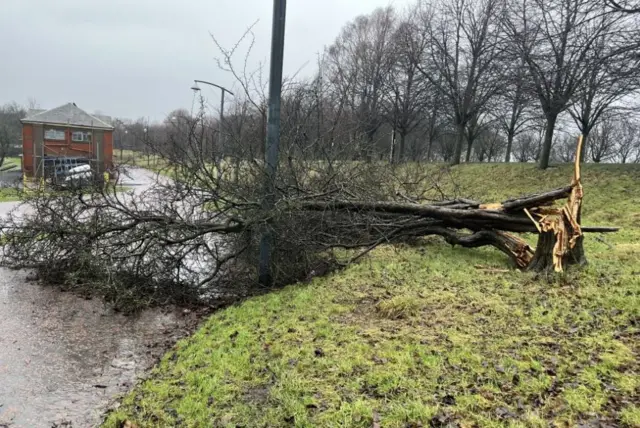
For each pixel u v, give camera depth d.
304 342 3.94
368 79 24.06
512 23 18.09
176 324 5.16
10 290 6.21
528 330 3.84
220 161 6.43
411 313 4.45
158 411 3.12
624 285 4.66
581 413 2.64
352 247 6.93
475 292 4.99
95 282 5.99
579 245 5.43
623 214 10.70
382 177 8.31
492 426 2.59
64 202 6.44
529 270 5.70
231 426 2.84
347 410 2.86
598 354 3.30
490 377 3.11
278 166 6.26
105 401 3.40
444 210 7.16
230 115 7.19
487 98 20.38
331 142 7.57
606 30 13.80
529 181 16.17
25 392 3.53
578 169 5.72
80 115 39.69
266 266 6.01
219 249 6.84
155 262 6.04
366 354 3.60
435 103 23.73
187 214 6.29
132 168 9.83
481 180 17.69
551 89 16.00
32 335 4.70
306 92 7.28
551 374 3.09
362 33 28.17
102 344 4.53
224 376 3.47
